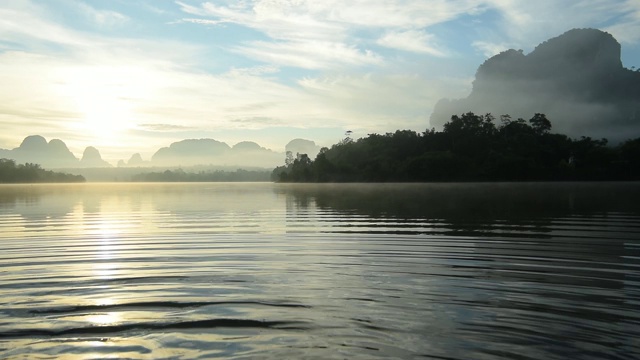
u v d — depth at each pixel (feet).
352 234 52.37
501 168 316.60
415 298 25.68
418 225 61.41
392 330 20.92
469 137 358.64
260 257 38.29
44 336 20.57
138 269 33.99
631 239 47.26
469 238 48.62
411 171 349.41
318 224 63.98
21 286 29.04
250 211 90.99
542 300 25.21
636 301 25.09
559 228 56.80
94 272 33.09
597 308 23.90
